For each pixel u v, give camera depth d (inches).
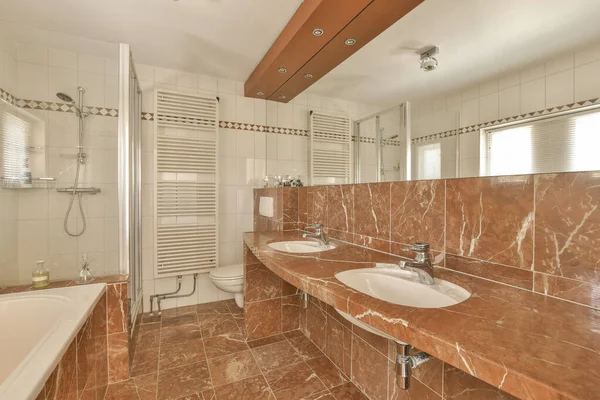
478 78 41.7
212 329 92.1
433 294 39.9
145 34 81.7
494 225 38.0
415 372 48.5
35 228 84.2
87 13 72.2
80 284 67.6
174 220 106.2
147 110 103.0
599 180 28.3
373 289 45.3
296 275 43.0
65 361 43.6
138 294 95.5
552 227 32.0
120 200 77.0
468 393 39.8
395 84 56.7
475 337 23.0
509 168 36.9
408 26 53.4
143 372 70.1
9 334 55.7
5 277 78.5
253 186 120.1
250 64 99.7
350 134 70.6
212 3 67.4
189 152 105.9
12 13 72.3
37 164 84.3
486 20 41.0
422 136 50.9
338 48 69.7
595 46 29.5
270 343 84.1
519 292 34.2
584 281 29.5
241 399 60.9
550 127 32.8
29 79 85.0
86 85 87.9
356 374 64.6
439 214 45.8
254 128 119.4
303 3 63.4
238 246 117.9
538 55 34.8
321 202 79.8
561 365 19.0
